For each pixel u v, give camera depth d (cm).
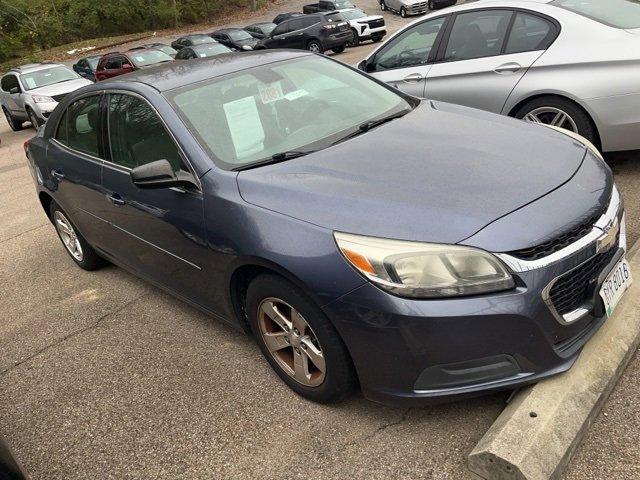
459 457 229
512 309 212
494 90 490
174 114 312
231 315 304
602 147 448
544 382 236
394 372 227
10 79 1530
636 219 389
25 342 386
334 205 242
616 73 426
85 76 2170
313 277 233
